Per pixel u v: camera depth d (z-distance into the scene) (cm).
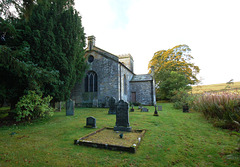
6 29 744
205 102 895
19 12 733
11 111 864
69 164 343
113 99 1230
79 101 2030
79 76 1625
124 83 2292
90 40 2131
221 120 703
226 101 732
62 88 1098
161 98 3094
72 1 1162
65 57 1135
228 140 489
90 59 2089
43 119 955
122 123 662
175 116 1038
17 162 354
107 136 551
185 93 1680
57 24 1136
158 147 437
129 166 330
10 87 823
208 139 507
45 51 959
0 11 712
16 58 726
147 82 2439
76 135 577
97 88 1986
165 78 2984
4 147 452
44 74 811
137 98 2452
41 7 936
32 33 882
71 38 1209
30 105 788
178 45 3347
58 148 443
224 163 336
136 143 449
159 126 720
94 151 417
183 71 3095
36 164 344
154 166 328
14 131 659
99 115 1141
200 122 799
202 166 326
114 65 1938
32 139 535
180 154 389
